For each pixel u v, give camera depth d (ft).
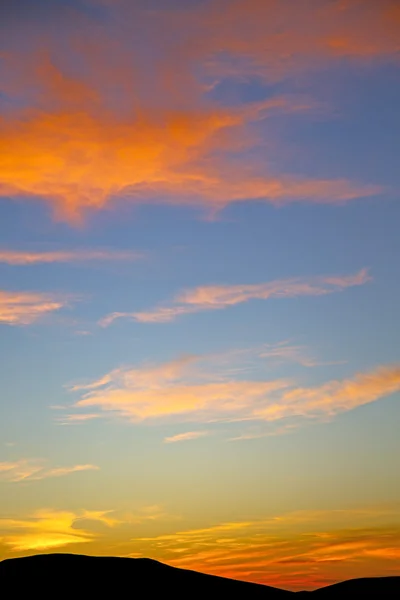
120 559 376.48
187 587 360.07
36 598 328.49
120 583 350.02
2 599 324.39
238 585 372.38
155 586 353.10
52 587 340.39
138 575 361.10
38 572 352.69
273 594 365.81
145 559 382.63
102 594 337.52
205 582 368.48
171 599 343.05
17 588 336.08
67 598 331.57
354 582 371.35
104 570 361.30
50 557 370.12
